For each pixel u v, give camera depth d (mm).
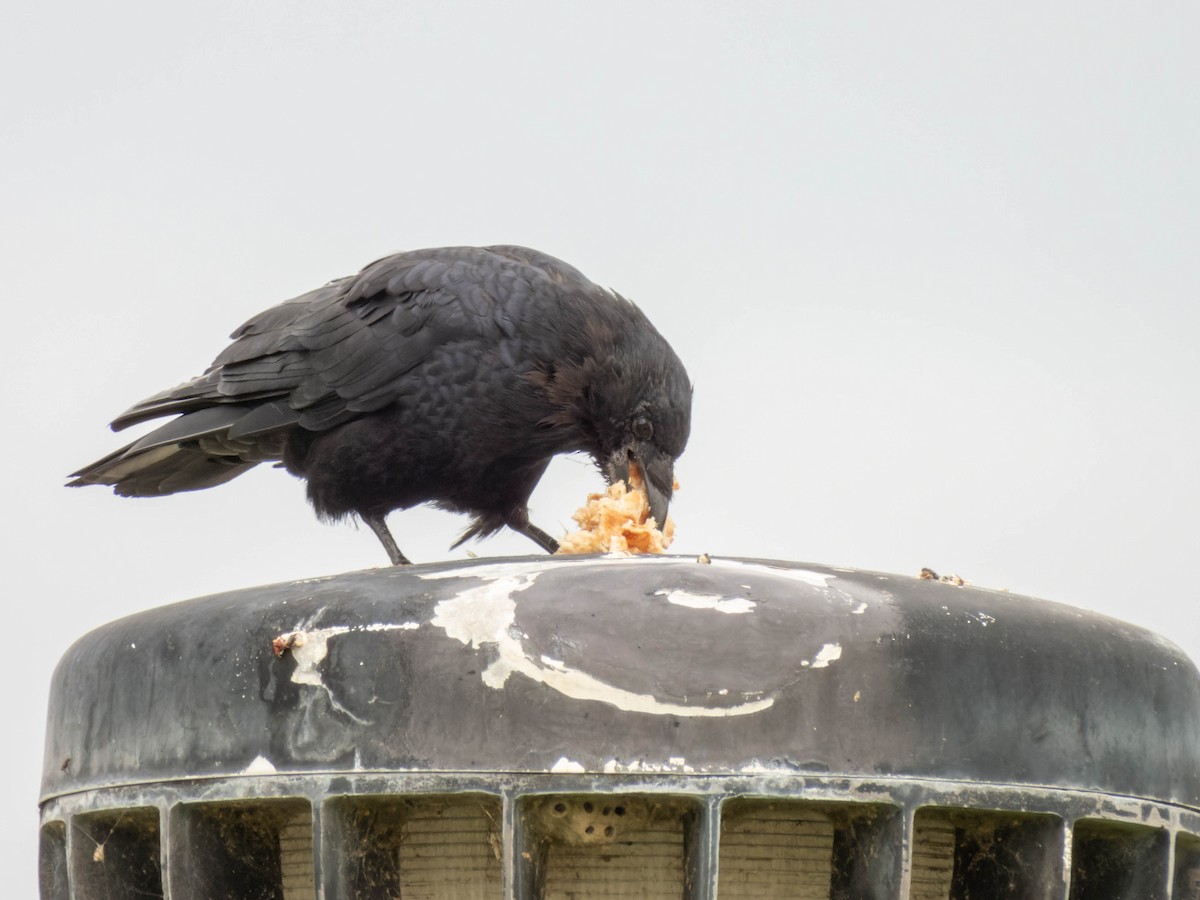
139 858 7398
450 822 6793
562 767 6320
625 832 6664
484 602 6605
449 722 6469
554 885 6738
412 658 6570
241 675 6859
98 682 7430
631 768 6305
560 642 6445
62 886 7809
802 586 6691
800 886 6785
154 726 7102
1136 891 7109
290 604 6910
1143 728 7047
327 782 6598
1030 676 6750
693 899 6375
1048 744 6730
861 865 6570
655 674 6387
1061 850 6691
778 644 6469
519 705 6406
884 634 6570
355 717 6609
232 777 6805
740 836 6781
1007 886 6848
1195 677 7547
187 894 6922
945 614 6723
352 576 7160
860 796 6395
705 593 6570
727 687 6383
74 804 7453
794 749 6371
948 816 6879
